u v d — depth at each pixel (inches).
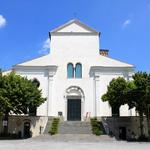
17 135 1745.8
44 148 1129.4
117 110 2066.9
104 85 2117.4
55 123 1851.6
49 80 2103.8
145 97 1627.7
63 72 2144.4
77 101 2113.7
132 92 1662.2
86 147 1190.9
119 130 1865.2
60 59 2164.1
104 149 1114.1
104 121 1870.1
